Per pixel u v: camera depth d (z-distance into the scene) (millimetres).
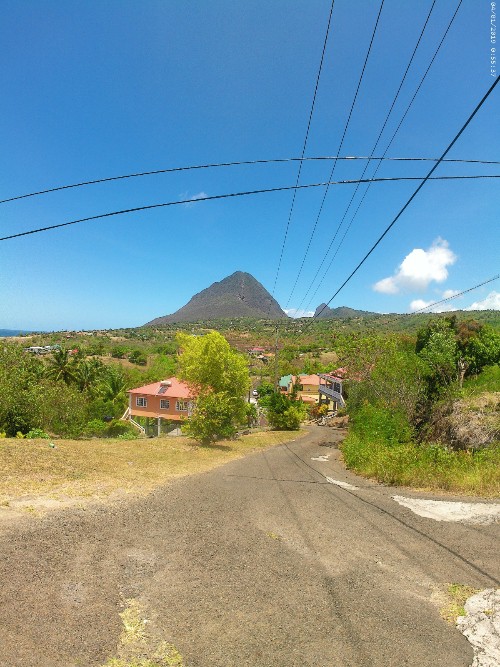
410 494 9023
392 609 3801
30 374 23078
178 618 3477
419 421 17688
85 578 4070
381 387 18812
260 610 3684
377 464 11641
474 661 3055
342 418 40219
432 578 4512
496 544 5625
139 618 3436
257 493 8898
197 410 20406
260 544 5406
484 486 9266
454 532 6141
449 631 3463
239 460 16078
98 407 39156
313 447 22422
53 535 5113
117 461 11969
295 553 5148
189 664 2869
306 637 3277
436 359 18969
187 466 13070
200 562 4703
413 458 11406
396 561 4980
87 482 8367
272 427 33844
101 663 2816
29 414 17781
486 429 13156
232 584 4180
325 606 3807
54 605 3506
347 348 21516
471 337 24359
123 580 4109
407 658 3053
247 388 23141
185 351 22484
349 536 5883
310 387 56500
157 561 4648
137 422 38719
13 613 3311
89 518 5953
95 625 3268
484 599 4047
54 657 2824
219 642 3158
